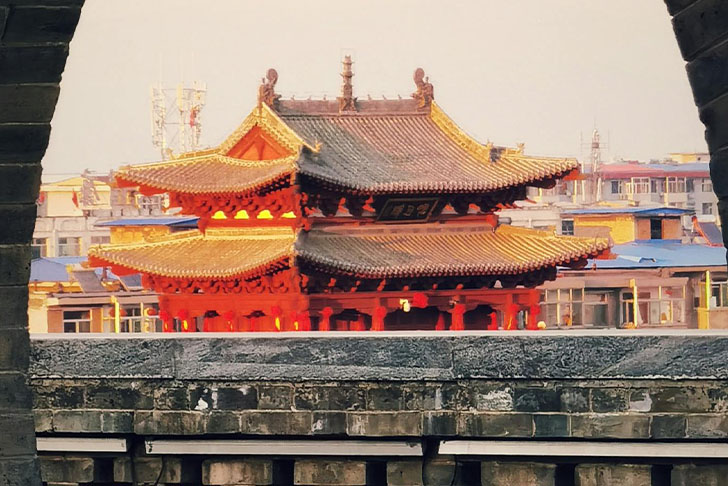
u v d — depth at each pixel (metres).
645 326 124.38
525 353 20.66
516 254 85.94
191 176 84.25
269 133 82.75
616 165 178.00
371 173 84.44
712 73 17.53
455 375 20.83
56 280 125.81
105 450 21.72
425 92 90.62
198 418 21.42
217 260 84.00
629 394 20.38
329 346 21.16
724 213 18.00
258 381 21.30
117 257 85.19
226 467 21.72
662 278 124.56
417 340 20.98
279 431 21.25
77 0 18.80
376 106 89.81
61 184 157.75
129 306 119.00
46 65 19.19
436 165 86.56
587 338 20.50
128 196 153.00
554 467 20.84
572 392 20.53
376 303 84.56
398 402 21.03
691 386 20.27
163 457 21.89
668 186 171.00
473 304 87.38
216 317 87.75
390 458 21.23
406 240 85.94
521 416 20.69
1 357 19.72
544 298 122.06
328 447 21.22
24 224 19.69
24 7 18.69
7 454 19.78
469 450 20.84
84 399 21.70
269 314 83.75
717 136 17.77
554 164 85.38
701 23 17.42
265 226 84.31
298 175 78.81
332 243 84.00
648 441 20.38
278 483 21.72
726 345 20.22
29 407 19.88
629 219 134.62
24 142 19.44
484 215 87.69
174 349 21.48
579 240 86.31
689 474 20.52
